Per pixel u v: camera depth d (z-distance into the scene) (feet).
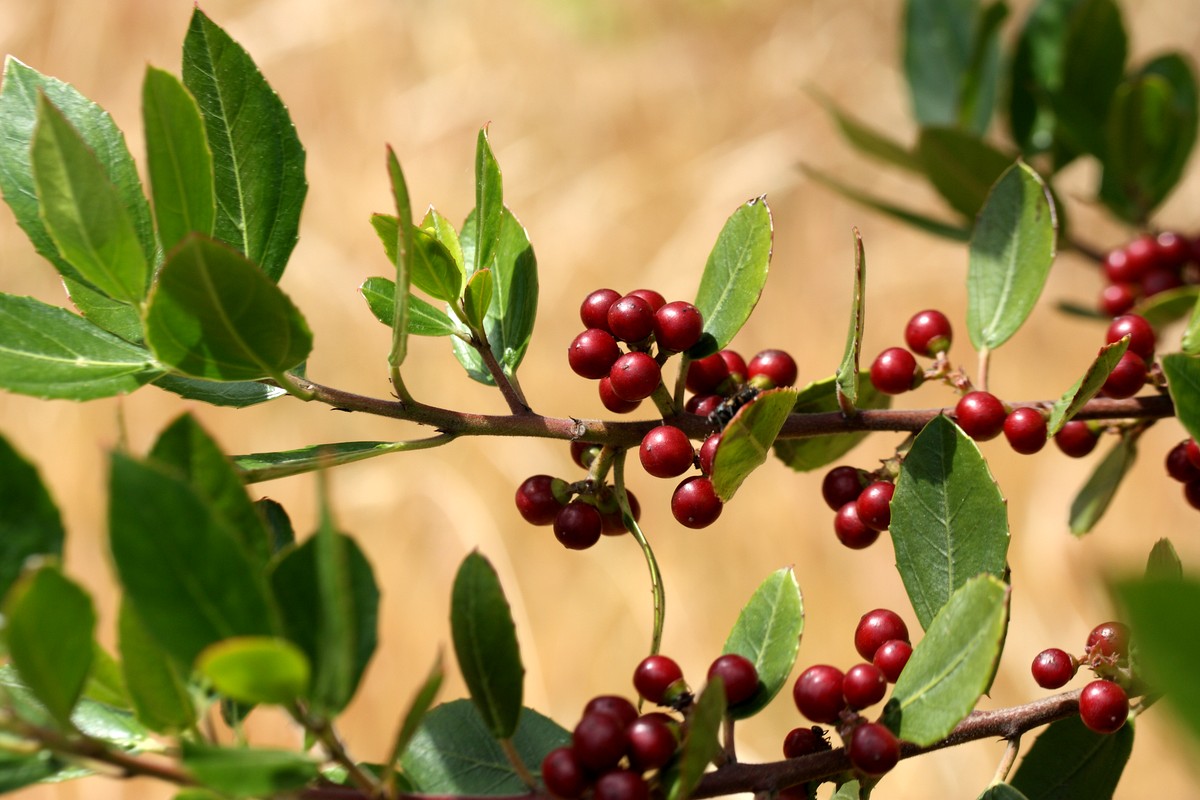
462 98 3.81
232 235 1.05
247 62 1.05
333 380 3.22
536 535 2.97
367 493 2.99
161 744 0.97
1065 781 1.09
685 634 2.83
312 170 3.67
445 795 0.95
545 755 1.00
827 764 0.99
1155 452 2.78
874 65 3.88
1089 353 3.05
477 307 1.06
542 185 3.70
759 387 1.12
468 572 0.96
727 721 1.00
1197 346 1.07
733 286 1.09
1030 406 1.11
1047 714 1.04
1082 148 1.42
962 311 3.25
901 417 1.10
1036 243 1.14
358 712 2.78
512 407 1.06
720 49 4.01
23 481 0.92
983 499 1.05
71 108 1.03
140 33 3.75
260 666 0.89
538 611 2.89
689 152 3.75
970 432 1.10
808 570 2.88
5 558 0.91
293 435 3.14
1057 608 2.70
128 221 0.97
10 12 3.71
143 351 1.02
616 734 0.95
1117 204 1.43
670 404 1.07
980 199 1.43
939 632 0.99
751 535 2.92
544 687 2.80
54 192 0.96
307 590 0.92
